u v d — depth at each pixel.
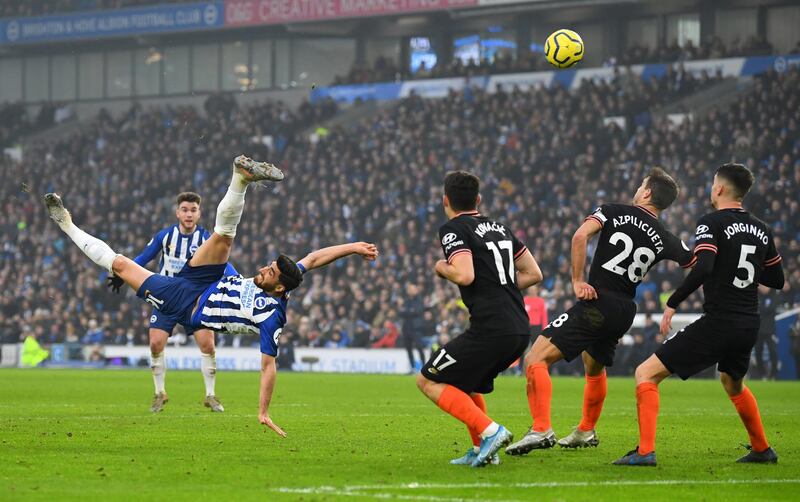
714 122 76.19
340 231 78.31
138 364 72.00
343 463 18.94
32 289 81.56
